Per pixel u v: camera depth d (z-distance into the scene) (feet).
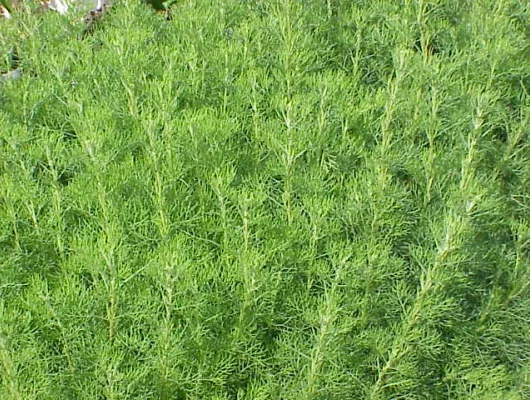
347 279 3.53
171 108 3.87
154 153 3.66
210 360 3.40
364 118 4.28
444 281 3.49
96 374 3.24
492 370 3.60
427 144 4.50
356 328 3.65
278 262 3.63
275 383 3.42
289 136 3.79
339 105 4.22
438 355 3.74
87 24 5.34
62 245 3.61
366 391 3.46
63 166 4.24
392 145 3.99
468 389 3.73
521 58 4.88
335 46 5.08
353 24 5.08
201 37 4.75
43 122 4.45
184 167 3.95
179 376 3.28
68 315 3.28
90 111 4.05
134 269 3.52
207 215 3.84
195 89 4.40
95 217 3.67
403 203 3.86
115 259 3.46
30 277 3.59
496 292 3.85
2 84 4.55
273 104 4.31
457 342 3.74
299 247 3.71
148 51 4.64
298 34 4.53
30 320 3.32
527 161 4.33
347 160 4.10
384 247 3.73
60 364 3.43
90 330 3.40
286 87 4.51
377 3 5.12
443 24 4.99
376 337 3.50
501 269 3.91
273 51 4.81
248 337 3.49
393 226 3.78
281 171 3.82
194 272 3.38
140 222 3.62
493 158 4.38
